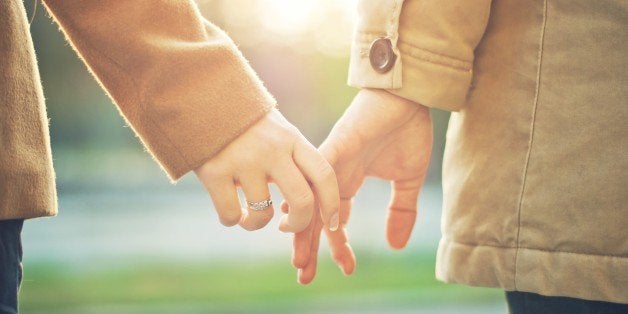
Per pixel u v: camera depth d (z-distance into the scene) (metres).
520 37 1.03
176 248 6.21
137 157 17.14
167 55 0.96
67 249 6.20
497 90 1.05
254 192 0.97
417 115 1.09
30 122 0.89
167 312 3.66
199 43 0.97
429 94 1.05
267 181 0.98
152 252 5.98
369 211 9.93
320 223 1.08
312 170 0.98
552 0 1.01
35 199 0.88
